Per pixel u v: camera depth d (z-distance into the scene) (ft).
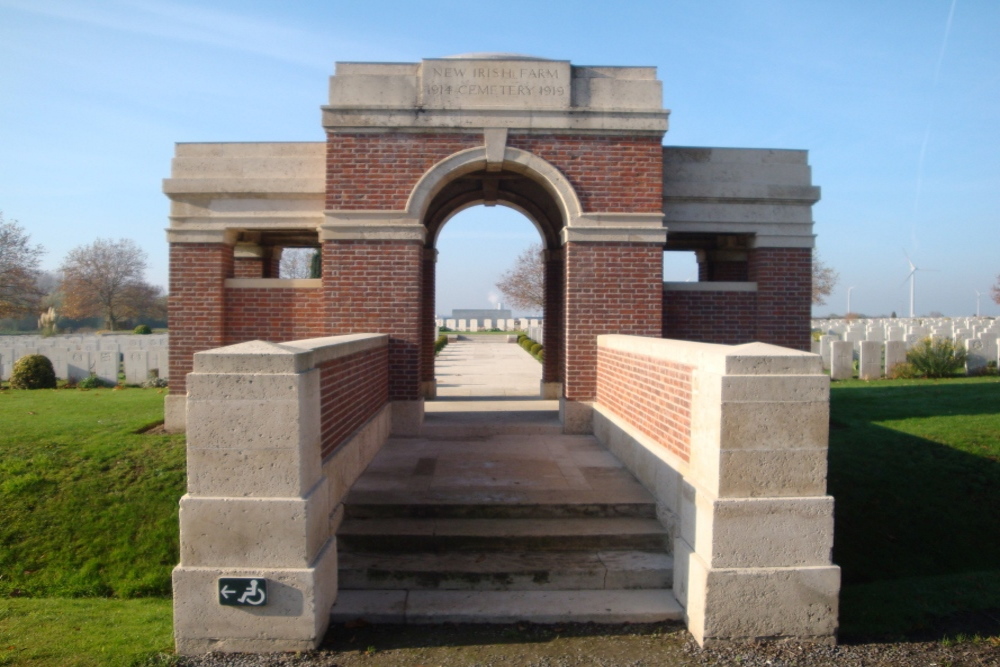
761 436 14.97
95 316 192.65
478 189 40.73
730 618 14.99
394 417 31.76
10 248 119.03
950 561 22.02
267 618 15.02
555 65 31.89
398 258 31.78
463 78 31.78
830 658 14.70
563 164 32.07
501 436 31.86
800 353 15.23
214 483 15.03
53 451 28.58
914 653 14.98
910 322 110.93
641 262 32.17
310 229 34.45
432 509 20.62
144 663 14.66
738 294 35.81
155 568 21.72
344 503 20.56
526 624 16.43
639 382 23.81
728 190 35.09
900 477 26.73
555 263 42.47
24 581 21.25
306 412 15.44
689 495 16.92
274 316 34.09
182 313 33.78
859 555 22.31
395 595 17.43
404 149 31.71
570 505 20.67
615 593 17.66
